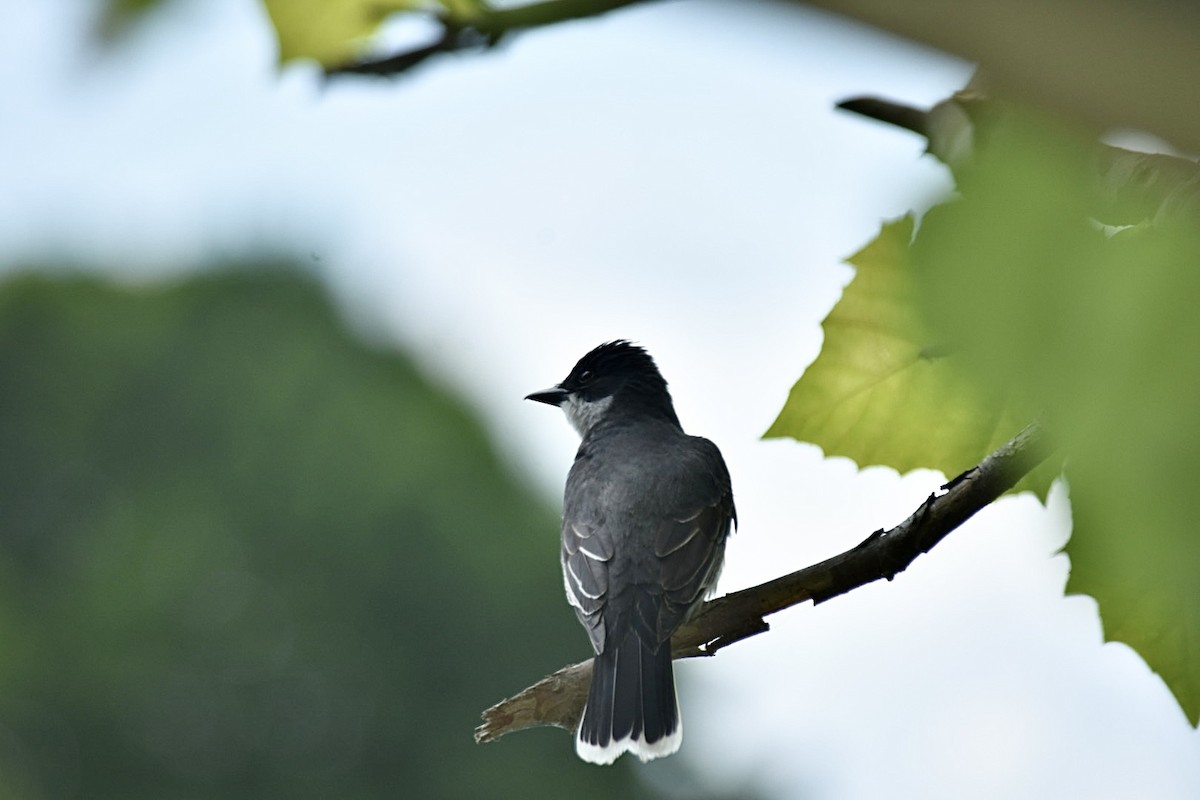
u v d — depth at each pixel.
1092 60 1.01
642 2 2.07
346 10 2.50
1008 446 2.92
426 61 2.52
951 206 1.28
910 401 2.93
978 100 1.59
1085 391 1.22
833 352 2.82
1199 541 1.22
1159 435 1.20
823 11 1.11
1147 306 1.20
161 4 1.73
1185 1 0.98
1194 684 2.68
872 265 2.67
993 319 1.24
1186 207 1.44
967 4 1.04
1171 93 1.00
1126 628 2.67
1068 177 1.24
